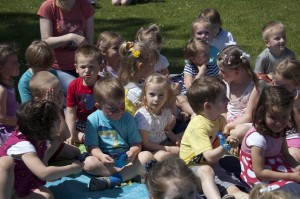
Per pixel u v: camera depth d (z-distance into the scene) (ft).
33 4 42.88
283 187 13.58
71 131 18.51
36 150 14.61
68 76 21.70
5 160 14.10
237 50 18.47
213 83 16.03
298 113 16.72
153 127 17.46
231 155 17.08
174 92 18.98
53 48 22.02
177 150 17.42
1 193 13.78
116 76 20.71
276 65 17.34
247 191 15.05
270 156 14.96
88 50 18.61
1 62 17.31
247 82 18.61
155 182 10.91
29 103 14.49
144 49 18.97
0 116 17.01
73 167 14.74
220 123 16.42
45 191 14.53
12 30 35.99
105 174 16.31
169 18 39.75
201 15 25.58
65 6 22.49
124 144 16.90
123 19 39.70
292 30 36.24
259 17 39.45
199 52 21.11
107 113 16.51
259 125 14.60
